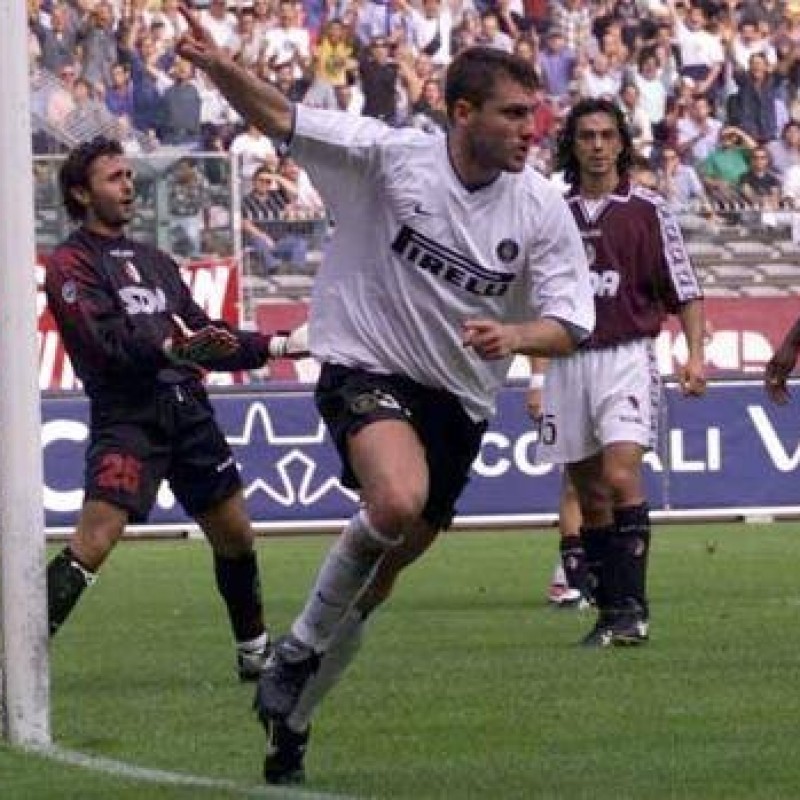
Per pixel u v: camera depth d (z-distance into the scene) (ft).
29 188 80.23
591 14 301.02
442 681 100.83
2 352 80.64
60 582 96.58
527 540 202.69
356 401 72.90
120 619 138.41
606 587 116.47
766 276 276.82
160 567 179.73
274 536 208.64
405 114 286.46
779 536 202.39
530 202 74.18
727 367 256.11
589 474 118.32
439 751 80.43
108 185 97.66
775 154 299.58
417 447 71.82
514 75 72.38
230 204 227.40
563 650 114.21
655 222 117.70
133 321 96.78
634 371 117.08
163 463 98.94
